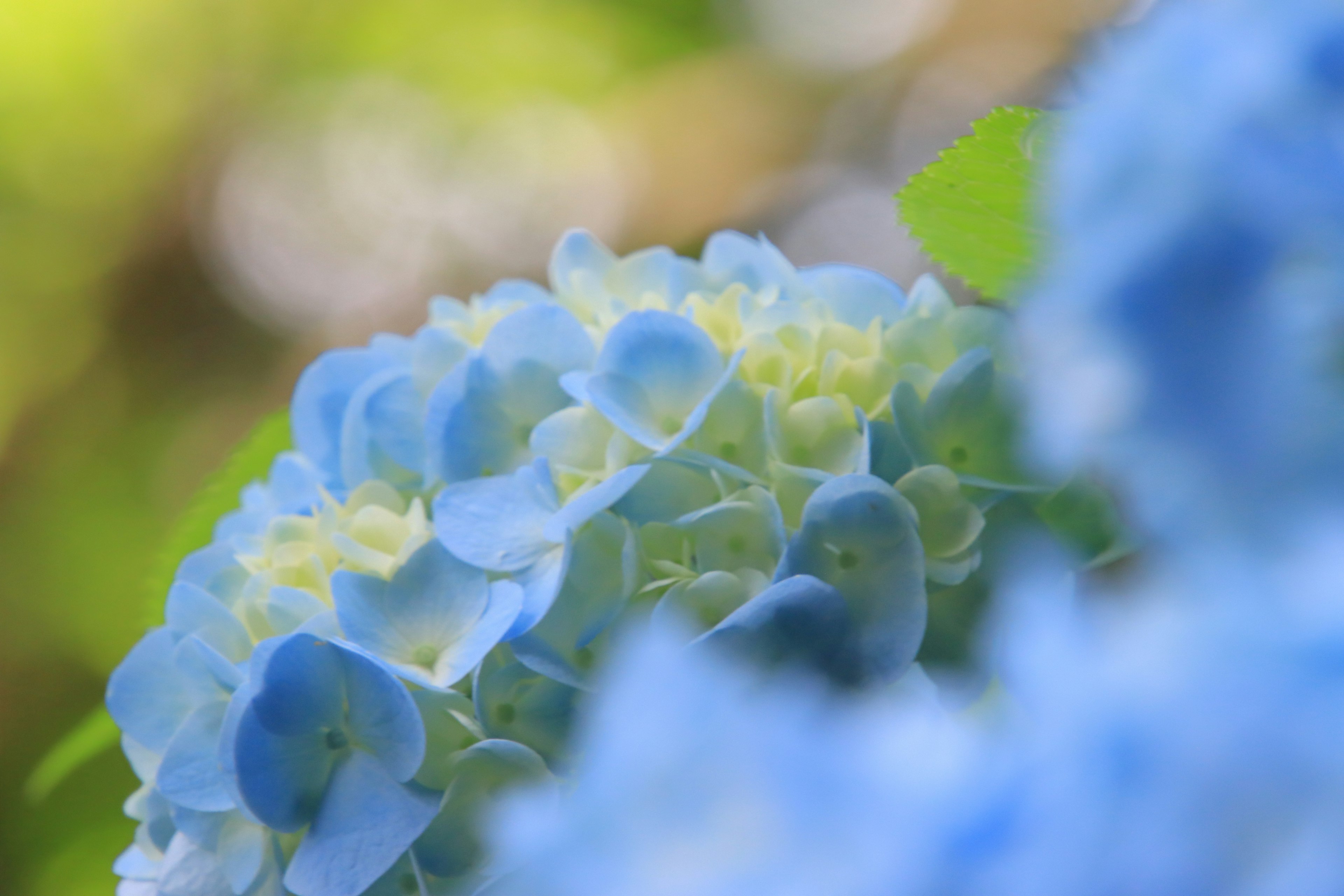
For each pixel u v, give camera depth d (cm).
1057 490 60
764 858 32
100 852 139
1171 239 34
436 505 61
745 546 60
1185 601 32
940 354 62
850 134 160
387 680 59
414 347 65
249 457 71
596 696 59
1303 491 32
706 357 61
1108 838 29
